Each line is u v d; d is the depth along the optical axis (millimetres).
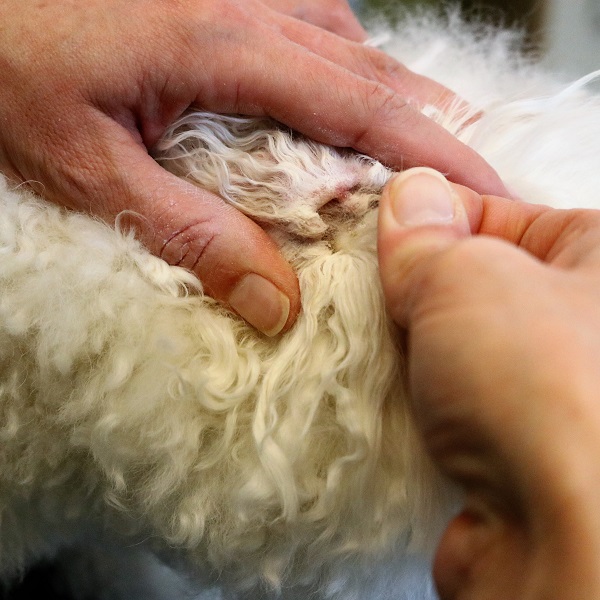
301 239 309
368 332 294
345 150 319
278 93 310
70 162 310
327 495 295
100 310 296
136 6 310
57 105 308
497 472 254
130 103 310
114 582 421
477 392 254
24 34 309
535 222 294
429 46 404
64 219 310
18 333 295
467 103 351
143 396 295
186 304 304
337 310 297
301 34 346
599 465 242
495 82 378
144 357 296
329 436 297
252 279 302
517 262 263
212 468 300
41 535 350
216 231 304
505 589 253
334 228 309
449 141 316
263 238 306
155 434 296
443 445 267
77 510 325
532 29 496
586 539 239
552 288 259
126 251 305
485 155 334
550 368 249
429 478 296
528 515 249
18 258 298
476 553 261
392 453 296
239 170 312
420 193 286
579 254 276
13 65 308
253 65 309
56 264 298
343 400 293
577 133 338
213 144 315
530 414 247
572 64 479
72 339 294
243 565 311
